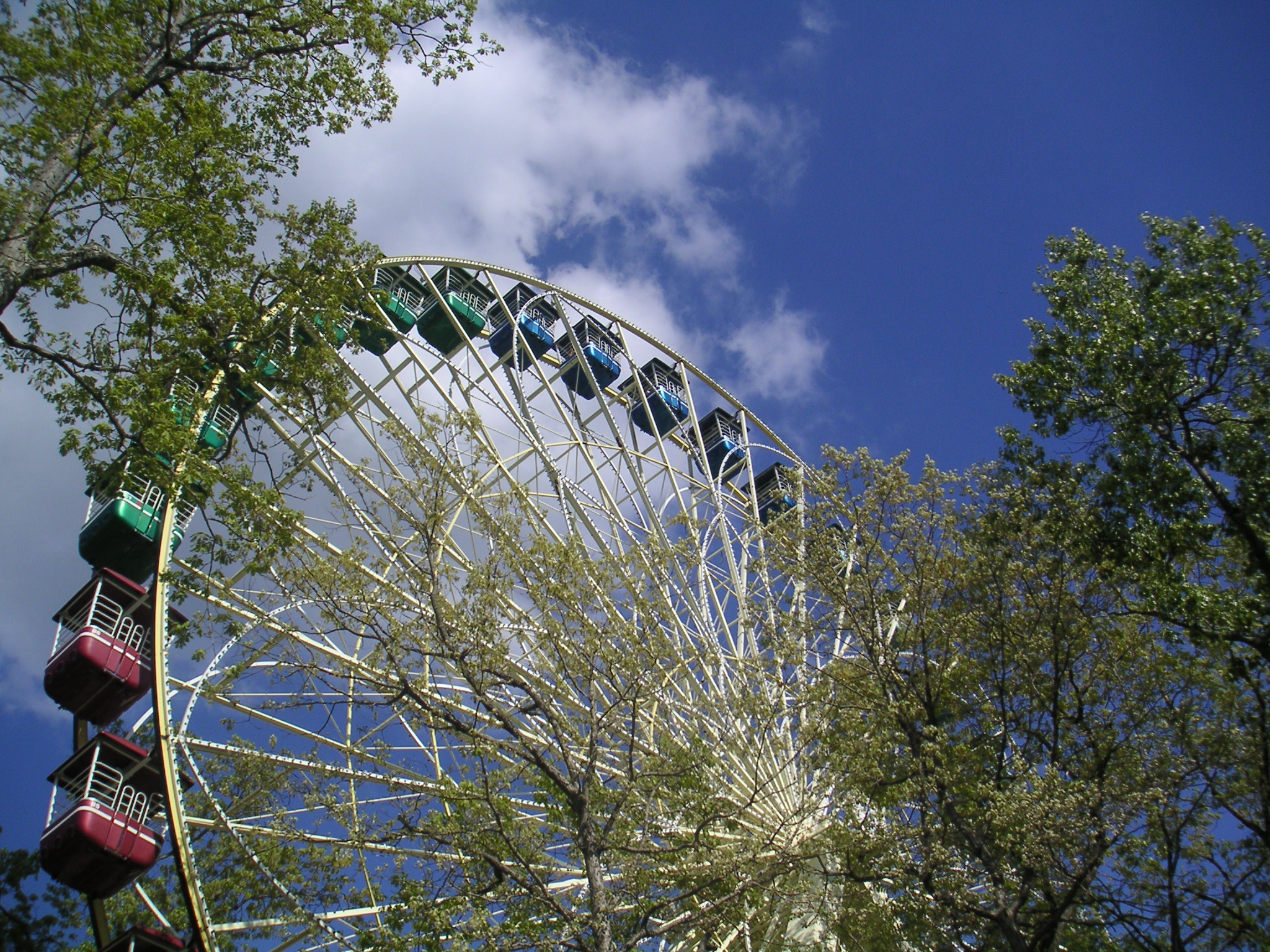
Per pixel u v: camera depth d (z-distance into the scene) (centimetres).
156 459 1605
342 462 1952
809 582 2183
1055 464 2039
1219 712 2011
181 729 1988
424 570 1809
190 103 1630
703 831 1820
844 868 1902
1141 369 1895
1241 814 1938
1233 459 1831
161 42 1738
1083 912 1898
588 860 1527
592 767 1673
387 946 1527
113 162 1575
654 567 2231
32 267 1476
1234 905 1859
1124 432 1906
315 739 2012
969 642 2103
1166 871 1903
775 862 1880
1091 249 2036
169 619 2052
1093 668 2053
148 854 2161
